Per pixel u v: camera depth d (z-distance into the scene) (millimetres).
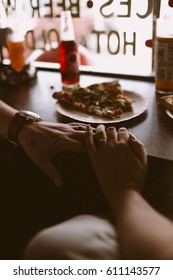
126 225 363
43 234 343
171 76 709
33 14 904
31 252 328
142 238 336
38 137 600
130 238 342
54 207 785
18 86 837
